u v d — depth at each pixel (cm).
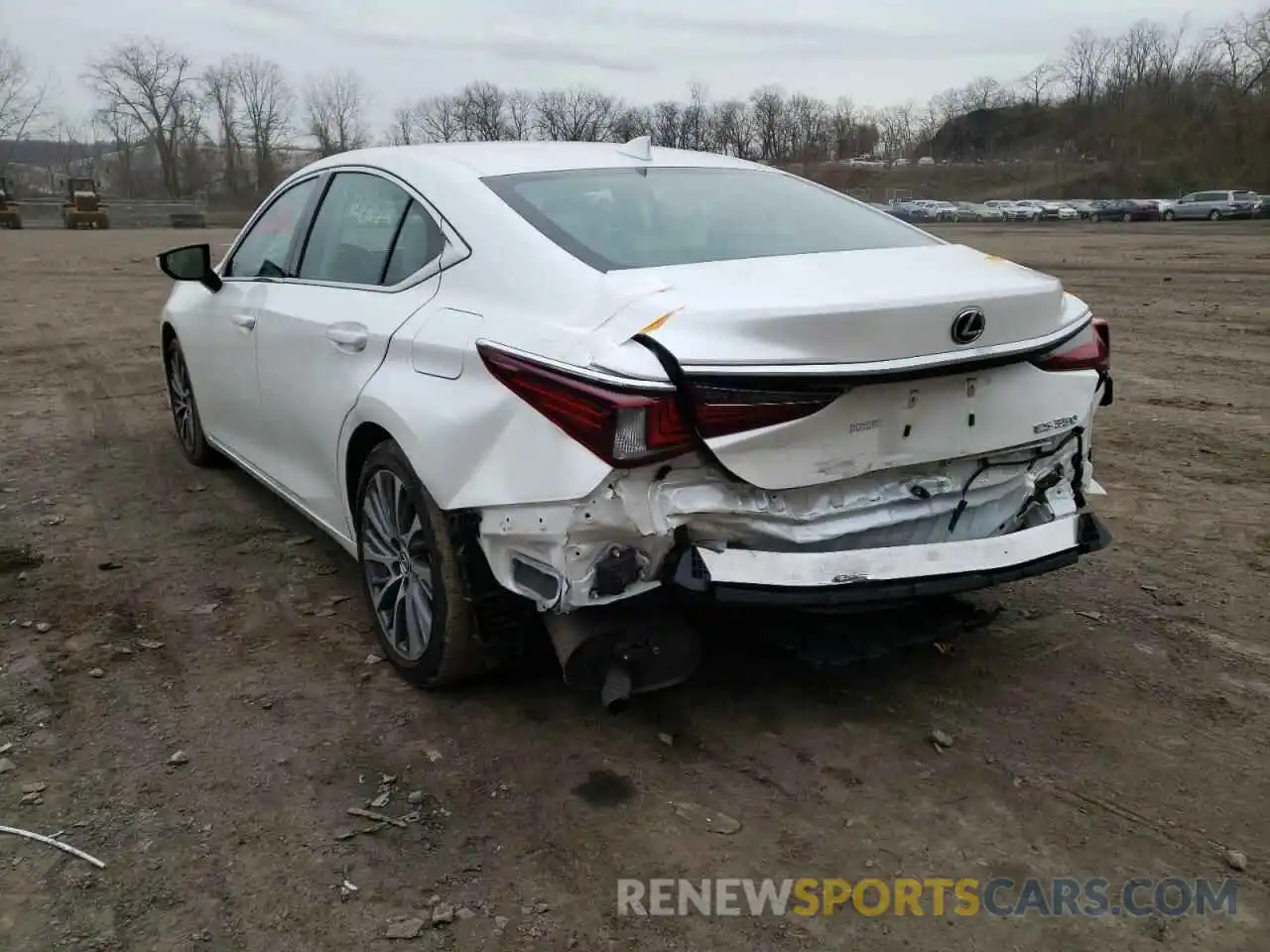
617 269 290
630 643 287
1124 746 311
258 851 263
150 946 232
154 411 740
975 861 262
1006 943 236
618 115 9200
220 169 8962
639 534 263
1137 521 505
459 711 329
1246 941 236
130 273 1961
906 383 277
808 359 260
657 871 258
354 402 346
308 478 408
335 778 293
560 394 264
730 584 266
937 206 6481
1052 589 423
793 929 239
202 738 313
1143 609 404
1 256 2450
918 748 310
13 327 1179
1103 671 356
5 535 481
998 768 300
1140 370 896
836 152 10894
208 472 582
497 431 282
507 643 319
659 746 310
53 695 336
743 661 360
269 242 462
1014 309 289
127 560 450
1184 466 597
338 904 245
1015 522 319
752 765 301
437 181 351
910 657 365
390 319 338
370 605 362
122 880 252
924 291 279
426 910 244
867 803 284
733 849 266
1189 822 277
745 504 270
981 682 348
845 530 283
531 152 373
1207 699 338
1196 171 7600
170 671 353
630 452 254
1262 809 281
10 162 8500
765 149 10462
